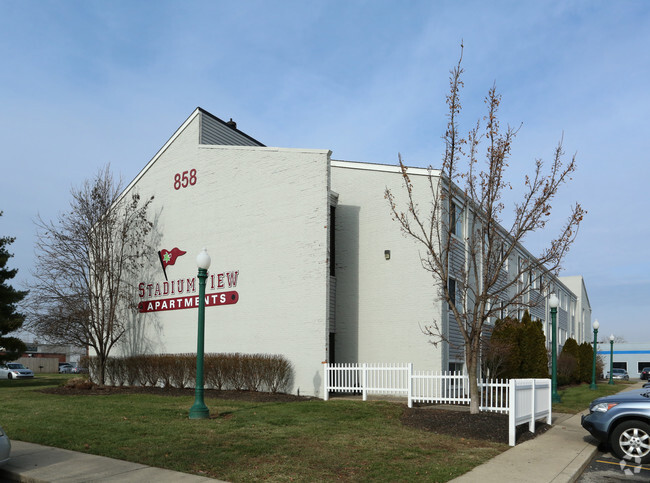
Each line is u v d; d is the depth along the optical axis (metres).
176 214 22.30
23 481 7.63
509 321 21.91
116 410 13.48
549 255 12.66
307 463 8.28
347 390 16.67
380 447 9.48
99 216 22.66
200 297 12.75
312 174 18.72
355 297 20.03
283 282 18.80
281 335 18.56
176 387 19.72
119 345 23.64
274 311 18.83
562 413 15.69
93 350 24.88
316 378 17.58
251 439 9.91
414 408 14.66
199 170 21.80
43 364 64.56
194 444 9.44
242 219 20.19
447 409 14.47
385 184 20.06
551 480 7.68
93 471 7.83
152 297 22.67
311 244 18.39
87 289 22.39
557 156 16.73
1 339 29.58
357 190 20.61
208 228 21.14
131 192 24.12
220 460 8.37
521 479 7.68
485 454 9.25
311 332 17.92
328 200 18.39
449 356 19.06
